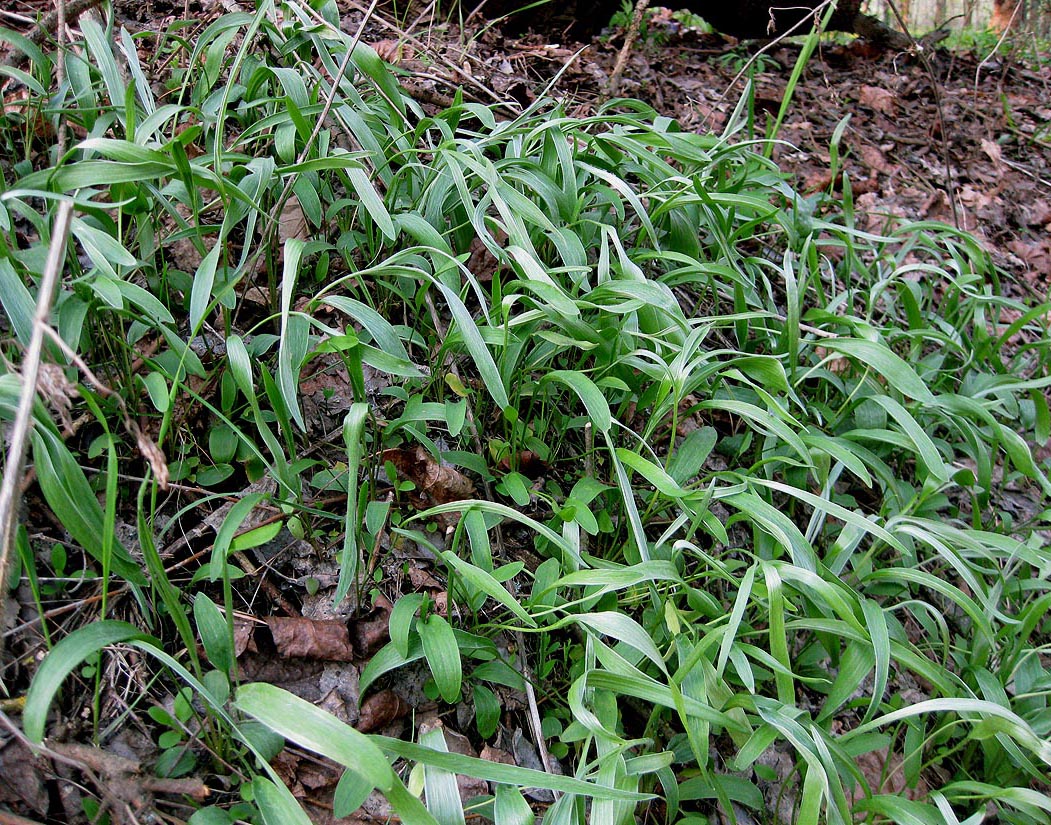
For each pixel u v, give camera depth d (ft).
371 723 1.74
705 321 2.18
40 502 1.83
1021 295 3.85
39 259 1.75
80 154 2.18
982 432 2.78
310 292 2.37
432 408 1.90
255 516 1.92
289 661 1.78
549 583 1.82
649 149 2.79
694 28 6.65
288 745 1.67
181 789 1.54
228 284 1.92
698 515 1.80
